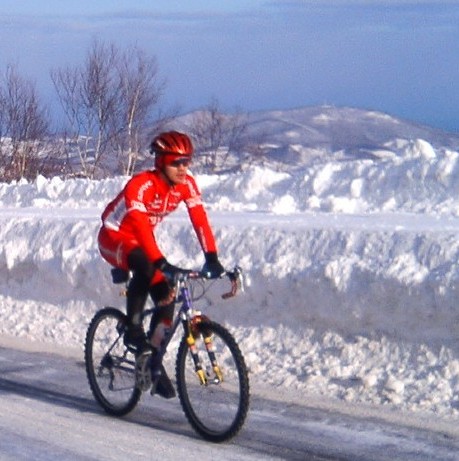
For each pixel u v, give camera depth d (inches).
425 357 325.4
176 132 271.0
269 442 265.7
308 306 359.6
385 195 552.1
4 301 473.4
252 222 454.6
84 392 325.7
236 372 271.9
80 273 447.5
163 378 275.9
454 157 546.0
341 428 277.1
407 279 333.7
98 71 1366.9
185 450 260.4
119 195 280.7
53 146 1405.0
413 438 267.0
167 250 435.8
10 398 319.3
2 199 759.7
